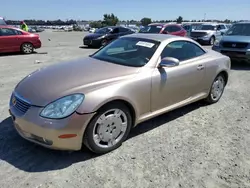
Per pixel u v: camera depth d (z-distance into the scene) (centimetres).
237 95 575
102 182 266
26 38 1250
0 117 416
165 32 1504
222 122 424
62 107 277
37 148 325
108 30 1636
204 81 458
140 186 261
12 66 903
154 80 353
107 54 415
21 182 262
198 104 508
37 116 278
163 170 288
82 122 281
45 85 309
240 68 898
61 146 281
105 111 301
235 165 302
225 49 919
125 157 312
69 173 279
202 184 267
